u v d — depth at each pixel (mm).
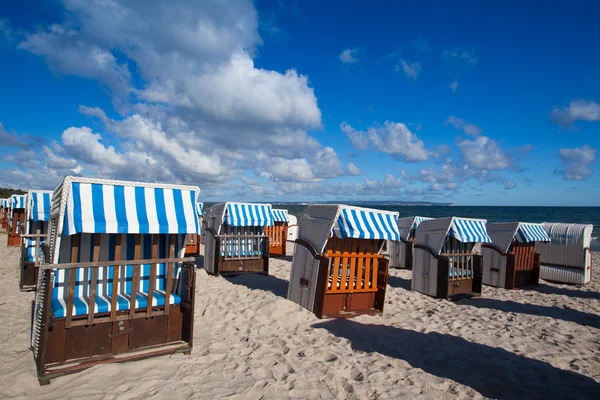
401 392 4258
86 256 4879
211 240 11242
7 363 4371
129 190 4602
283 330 6133
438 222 9547
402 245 14141
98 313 4398
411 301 8773
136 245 4570
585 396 4438
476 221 9781
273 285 9961
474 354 5613
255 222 11258
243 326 6180
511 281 10953
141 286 5180
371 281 7598
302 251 7508
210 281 9875
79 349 4336
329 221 6988
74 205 4207
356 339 5867
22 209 15750
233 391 4016
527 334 6695
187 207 4828
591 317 8141
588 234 12320
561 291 11172
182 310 4988
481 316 7777
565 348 6066
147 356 4570
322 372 4617
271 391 4086
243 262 11508
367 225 6992
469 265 10367
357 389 4262
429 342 6016
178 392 3906
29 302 7090
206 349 5090
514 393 4441
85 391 3799
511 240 11172
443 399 4203
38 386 3893
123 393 3801
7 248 14914
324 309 6988
